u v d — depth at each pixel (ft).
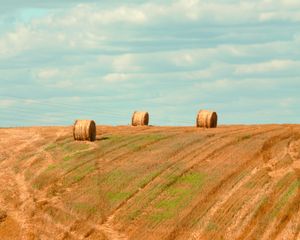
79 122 320.50
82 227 194.90
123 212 204.64
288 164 245.86
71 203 216.13
